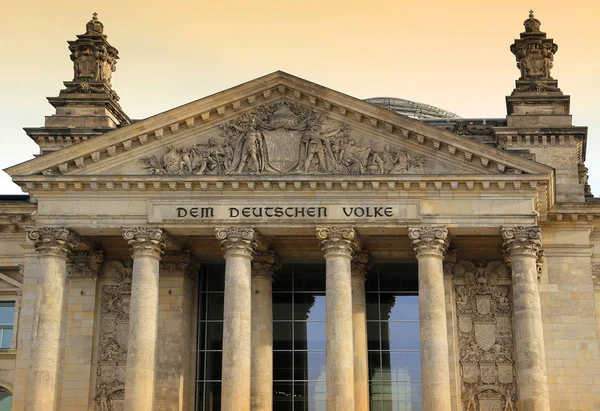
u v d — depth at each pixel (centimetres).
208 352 7219
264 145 6525
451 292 6881
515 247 6278
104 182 6456
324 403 7081
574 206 6931
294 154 6488
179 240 6850
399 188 6384
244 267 6359
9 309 7488
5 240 7462
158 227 6419
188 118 6544
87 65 7962
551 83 7688
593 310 6881
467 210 6347
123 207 6475
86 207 6488
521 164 6306
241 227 6391
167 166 6512
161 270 6969
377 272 7369
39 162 6488
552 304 6906
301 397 7100
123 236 6431
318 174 6378
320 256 7150
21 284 7394
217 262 7312
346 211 6381
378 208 6381
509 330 6869
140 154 6569
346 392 6097
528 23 7888
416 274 7356
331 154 6469
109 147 6519
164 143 6588
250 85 6550
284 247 7025
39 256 6444
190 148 6562
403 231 6438
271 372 6831
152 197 6488
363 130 6525
